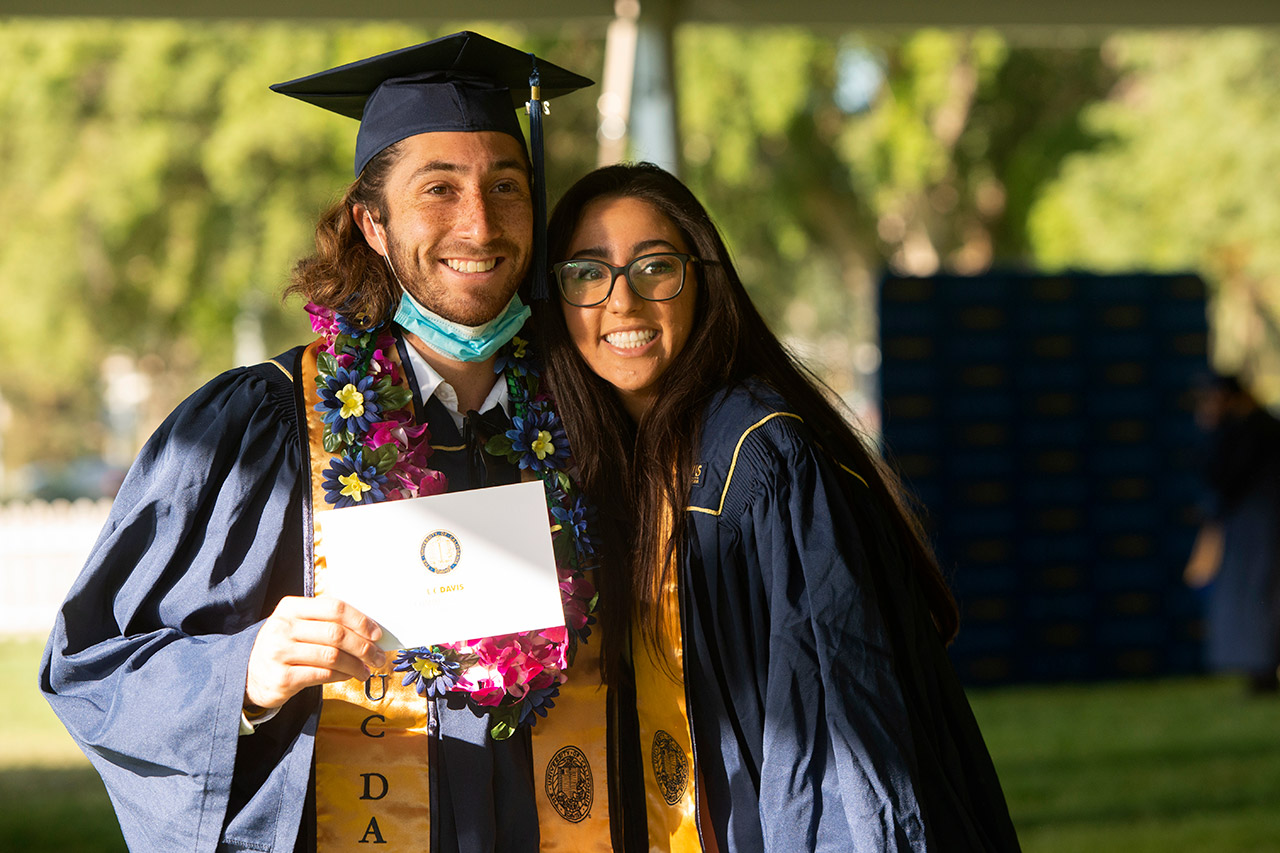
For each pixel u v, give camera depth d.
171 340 20.55
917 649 1.93
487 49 1.92
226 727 1.64
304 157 14.68
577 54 14.02
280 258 14.70
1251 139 14.79
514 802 1.82
